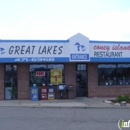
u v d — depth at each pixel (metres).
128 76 23.92
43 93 21.84
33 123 11.70
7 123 11.70
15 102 20.00
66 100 21.44
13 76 22.02
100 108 17.53
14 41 21.11
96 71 23.25
